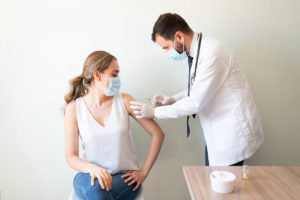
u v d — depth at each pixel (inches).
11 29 65.2
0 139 69.9
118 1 64.6
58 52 66.7
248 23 66.7
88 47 66.5
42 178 72.4
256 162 73.8
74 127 57.3
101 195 47.9
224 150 54.5
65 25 65.6
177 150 72.0
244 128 53.5
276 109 71.3
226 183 34.1
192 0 65.2
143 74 68.1
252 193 34.4
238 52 68.1
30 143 70.6
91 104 58.1
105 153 55.9
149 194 73.7
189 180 37.8
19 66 66.9
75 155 55.8
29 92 68.3
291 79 69.8
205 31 66.6
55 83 68.1
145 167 58.2
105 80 55.2
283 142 73.0
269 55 68.4
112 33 65.9
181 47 54.1
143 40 66.4
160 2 64.9
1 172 71.4
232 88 53.4
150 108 56.4
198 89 51.3
